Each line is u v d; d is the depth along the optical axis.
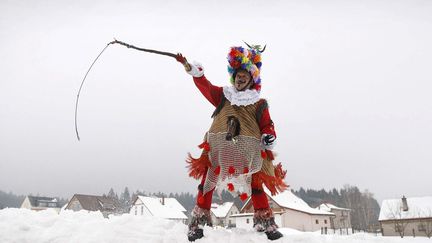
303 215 42.22
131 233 3.16
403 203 40.00
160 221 3.54
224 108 3.43
